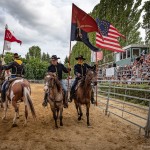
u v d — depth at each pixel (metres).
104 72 32.44
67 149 6.62
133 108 14.79
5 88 9.56
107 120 10.75
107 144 7.16
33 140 7.32
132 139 7.74
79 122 10.05
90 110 13.76
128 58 28.95
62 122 9.91
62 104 9.07
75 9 10.96
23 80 8.95
